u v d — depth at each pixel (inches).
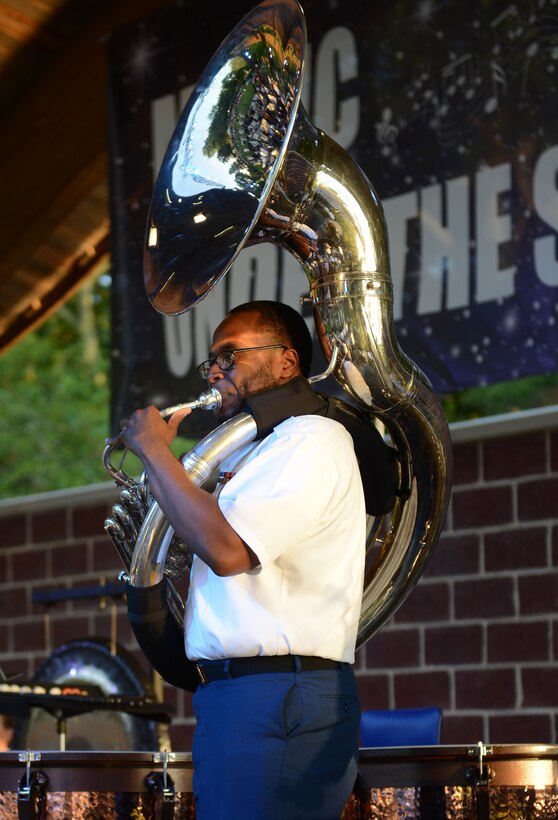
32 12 362.6
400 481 169.5
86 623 392.2
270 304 163.9
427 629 318.0
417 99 307.0
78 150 386.9
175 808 158.7
